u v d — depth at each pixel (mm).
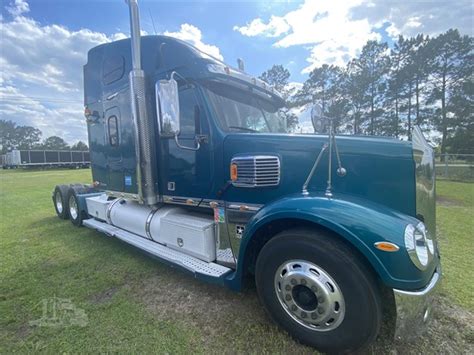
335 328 1923
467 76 27266
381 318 1845
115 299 2787
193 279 3193
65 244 4523
